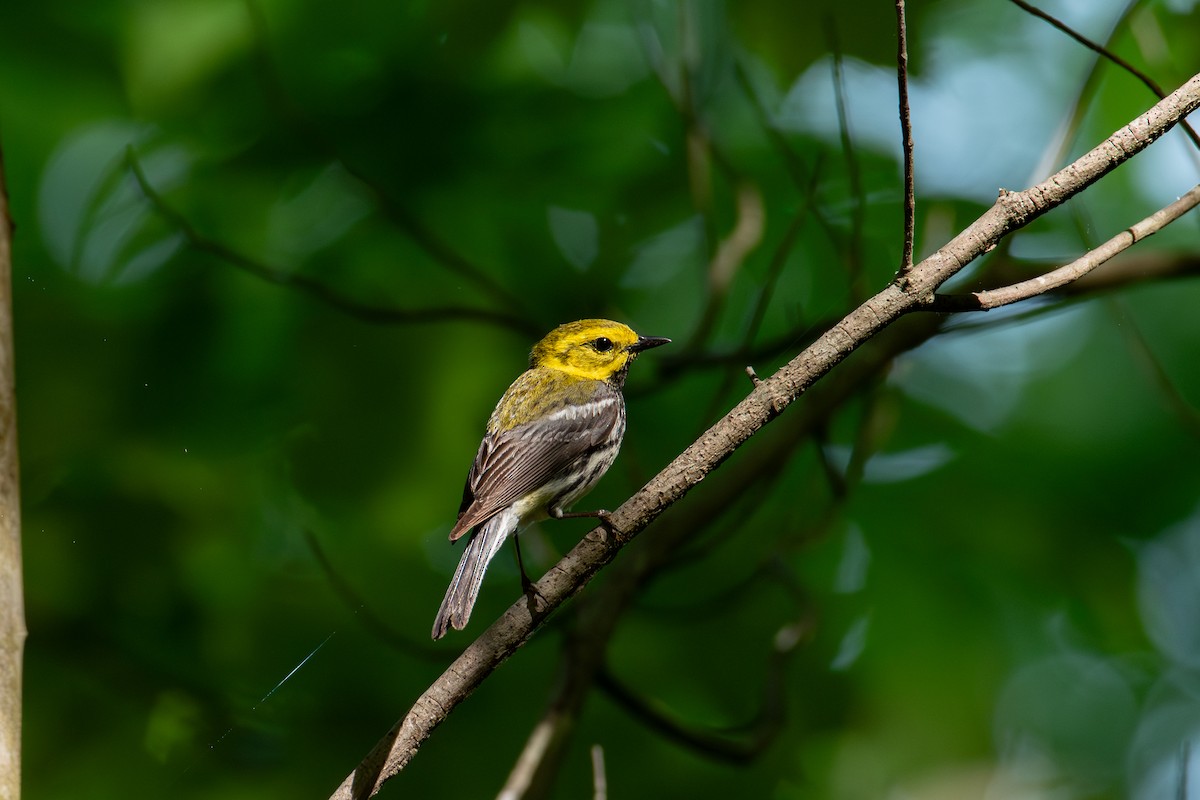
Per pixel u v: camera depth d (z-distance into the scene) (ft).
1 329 21.33
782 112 42.45
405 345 40.81
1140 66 38.91
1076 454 43.52
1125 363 44.32
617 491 41.57
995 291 19.94
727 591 43.06
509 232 42.39
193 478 40.65
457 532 28.86
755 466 38.06
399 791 39.75
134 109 37.52
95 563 40.65
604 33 41.04
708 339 37.83
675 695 41.60
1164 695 44.47
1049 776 43.68
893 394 40.37
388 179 40.45
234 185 40.45
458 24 37.58
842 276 41.78
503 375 41.22
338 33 38.63
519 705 41.09
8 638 19.94
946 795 41.09
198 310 40.19
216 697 40.19
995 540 42.80
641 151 41.96
